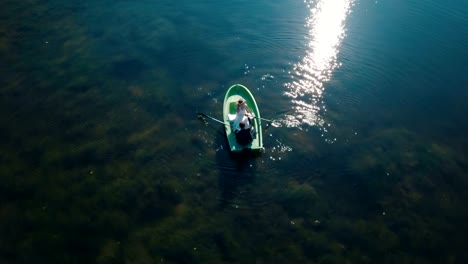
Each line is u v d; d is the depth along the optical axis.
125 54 21.12
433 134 17.41
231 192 14.84
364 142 16.98
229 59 21.12
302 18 24.12
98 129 17.11
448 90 19.69
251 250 13.06
